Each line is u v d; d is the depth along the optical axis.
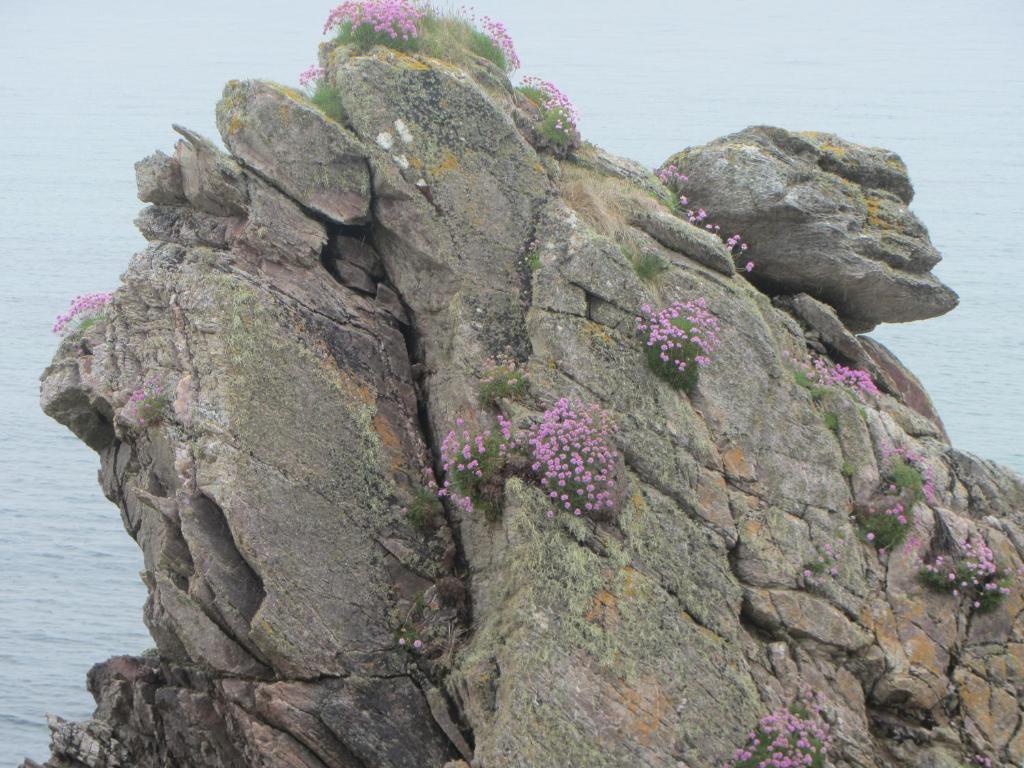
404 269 17.61
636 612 14.95
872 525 16.77
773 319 18.56
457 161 17.66
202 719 15.65
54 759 17.08
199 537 15.20
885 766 15.47
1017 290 108.88
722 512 16.09
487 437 15.90
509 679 14.34
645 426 16.17
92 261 146.25
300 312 16.59
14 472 67.75
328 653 15.03
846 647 15.98
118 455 18.02
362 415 16.36
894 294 20.64
